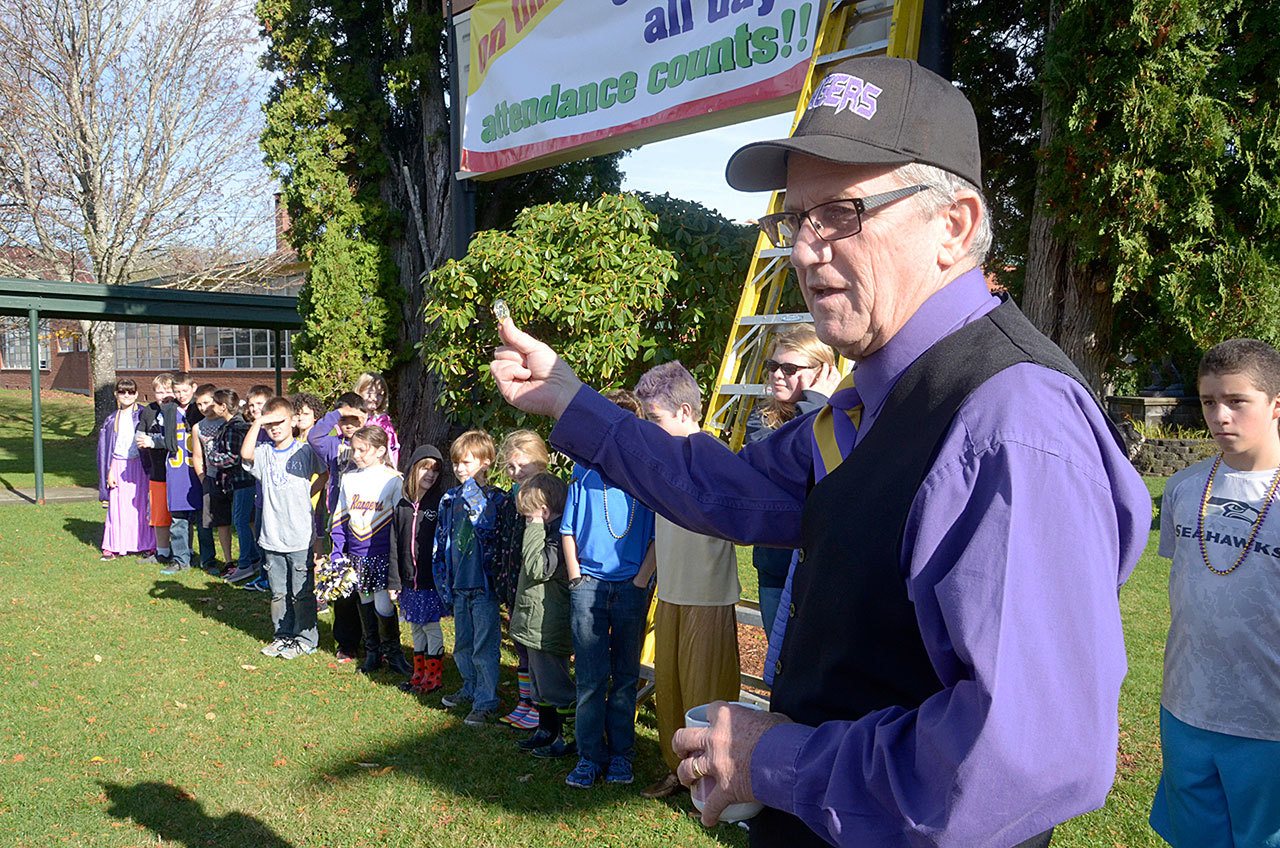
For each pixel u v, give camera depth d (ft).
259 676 19.15
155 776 14.40
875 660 3.64
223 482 27.35
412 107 37.78
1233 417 8.57
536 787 13.97
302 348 36.81
